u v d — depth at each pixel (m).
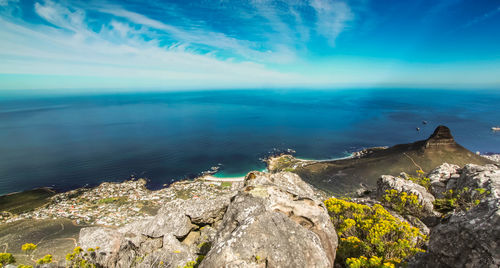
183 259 11.99
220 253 7.18
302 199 11.79
